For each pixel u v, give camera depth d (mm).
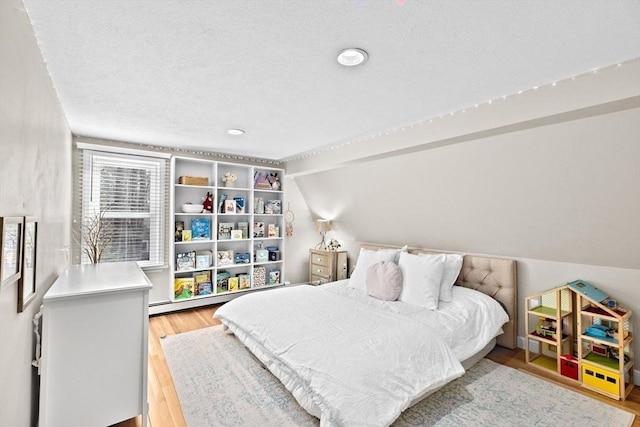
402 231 3955
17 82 1172
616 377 2127
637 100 1634
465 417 1884
